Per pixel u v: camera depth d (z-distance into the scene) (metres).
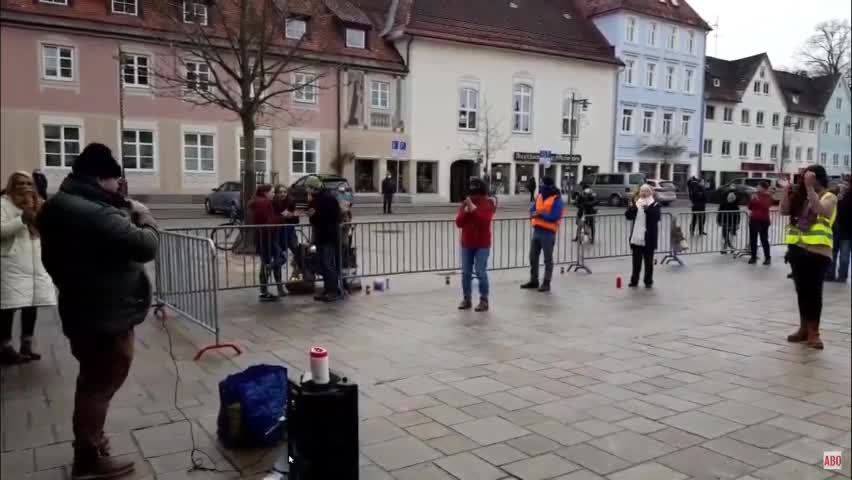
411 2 36.75
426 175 37.47
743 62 56.41
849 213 11.05
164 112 29.31
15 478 3.85
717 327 7.84
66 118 27.08
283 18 14.73
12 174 5.77
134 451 4.23
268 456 4.16
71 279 3.64
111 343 3.78
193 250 7.23
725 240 15.37
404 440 4.42
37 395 5.24
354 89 34.19
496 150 39.38
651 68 47.75
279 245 9.60
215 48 14.23
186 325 7.74
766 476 3.94
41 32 26.27
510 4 42.34
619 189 37.53
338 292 9.46
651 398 5.29
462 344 6.96
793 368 6.15
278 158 32.50
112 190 3.79
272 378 4.39
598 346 6.91
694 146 50.94
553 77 41.84
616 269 12.92
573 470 4.00
